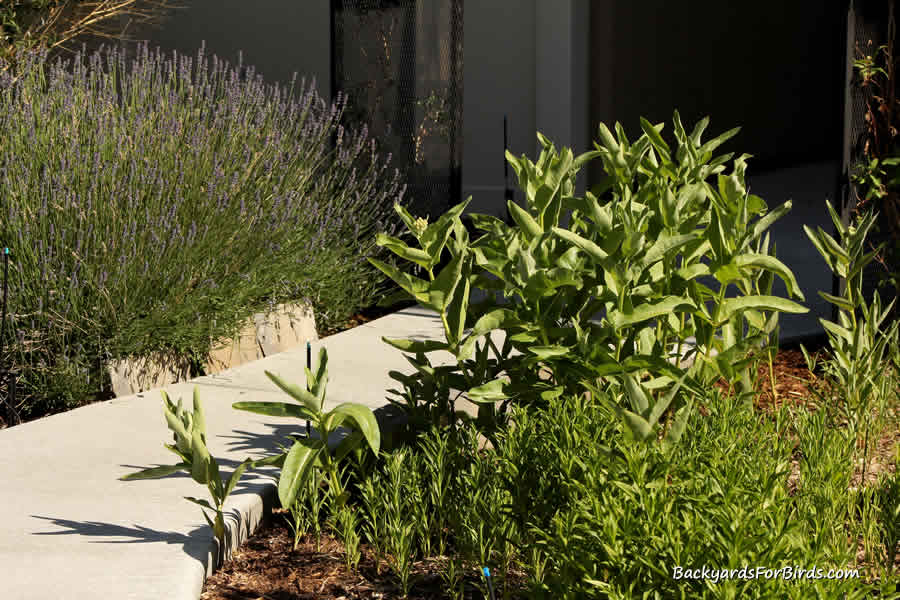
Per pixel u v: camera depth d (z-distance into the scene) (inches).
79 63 216.4
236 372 182.1
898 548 114.9
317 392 107.7
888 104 195.6
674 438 94.7
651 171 147.6
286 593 102.4
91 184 178.7
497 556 106.4
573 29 399.5
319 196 233.1
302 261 213.9
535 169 136.5
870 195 193.0
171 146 197.9
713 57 558.6
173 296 177.3
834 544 102.6
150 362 174.4
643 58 479.2
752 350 145.6
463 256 115.9
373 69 262.5
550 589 90.0
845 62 192.9
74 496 117.7
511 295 132.9
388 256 251.9
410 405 130.1
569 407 115.3
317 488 117.3
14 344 166.4
